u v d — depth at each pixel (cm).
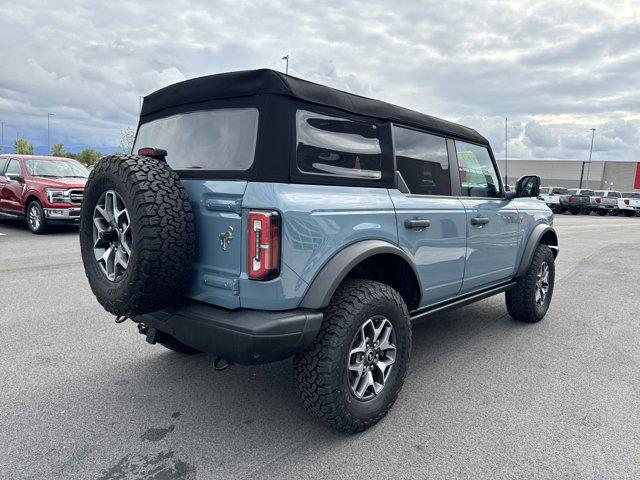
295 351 254
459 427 298
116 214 263
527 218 489
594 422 307
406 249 321
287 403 324
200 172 279
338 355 263
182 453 264
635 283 769
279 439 280
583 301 638
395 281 336
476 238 400
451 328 505
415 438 284
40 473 243
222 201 254
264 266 240
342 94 293
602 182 6294
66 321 483
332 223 267
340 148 287
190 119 296
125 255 265
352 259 268
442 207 358
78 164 1234
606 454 270
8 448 264
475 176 424
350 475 247
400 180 330
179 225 248
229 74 273
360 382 286
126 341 433
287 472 249
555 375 382
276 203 244
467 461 262
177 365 383
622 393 350
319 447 272
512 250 464
